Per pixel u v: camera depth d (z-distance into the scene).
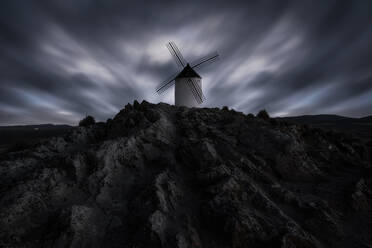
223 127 24.75
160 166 17.59
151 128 21.00
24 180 13.57
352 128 72.88
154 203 12.65
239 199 13.45
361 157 25.17
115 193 14.19
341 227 13.48
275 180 18.31
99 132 24.23
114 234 11.40
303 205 14.66
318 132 28.34
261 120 28.34
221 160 17.95
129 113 25.41
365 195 16.98
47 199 12.38
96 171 14.94
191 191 15.05
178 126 24.25
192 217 12.59
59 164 15.45
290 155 20.34
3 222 10.40
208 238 11.48
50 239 10.24
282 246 10.58
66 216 11.07
